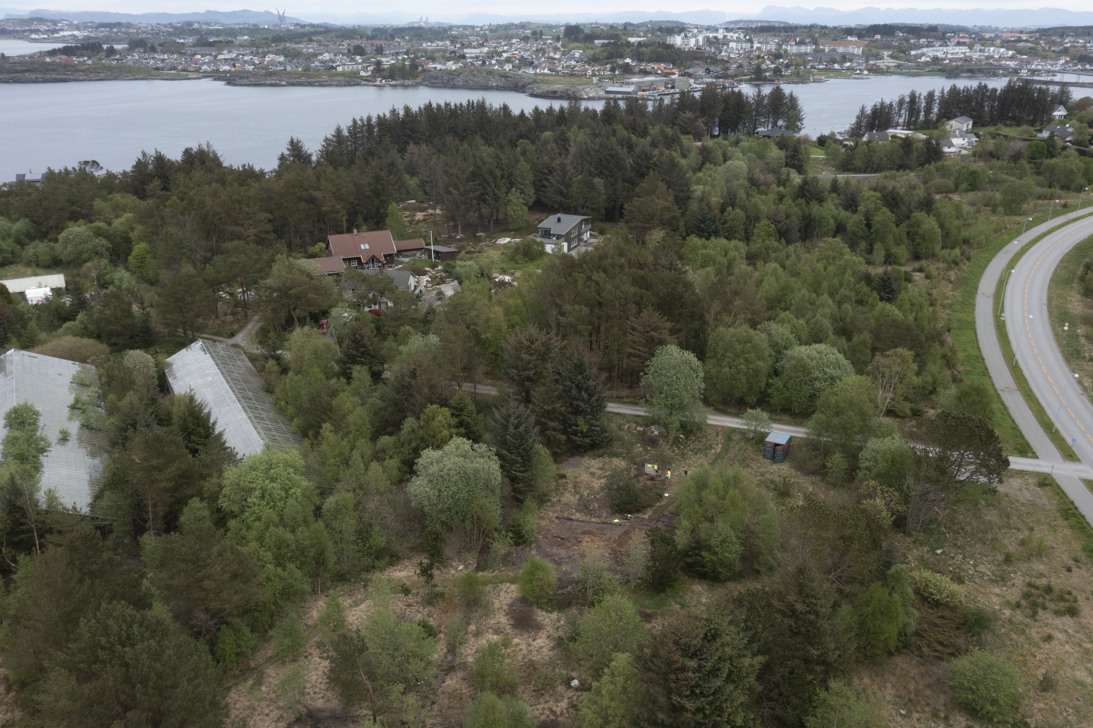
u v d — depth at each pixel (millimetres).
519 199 179625
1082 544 65438
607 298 98000
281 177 171000
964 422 66188
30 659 47188
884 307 105750
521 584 60031
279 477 63531
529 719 45781
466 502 66812
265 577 55312
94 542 50094
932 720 50906
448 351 88312
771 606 50844
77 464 71188
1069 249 139125
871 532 58969
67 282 132000
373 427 80500
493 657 51500
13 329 104125
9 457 65938
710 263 134750
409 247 158625
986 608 59781
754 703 47531
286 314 112125
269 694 50969
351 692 46781
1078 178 186000
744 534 64812
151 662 42062
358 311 114500
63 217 151125
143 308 115688
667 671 43188
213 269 124438
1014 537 67312
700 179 192500
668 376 84375
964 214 158250
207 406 85250
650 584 62625
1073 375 95000
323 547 60500
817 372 88125
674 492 76938
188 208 150000
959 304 119375
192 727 42969
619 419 91500
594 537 69875
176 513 65562
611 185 181500
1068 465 76562
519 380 87562
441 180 179500
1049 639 56531
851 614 53938
